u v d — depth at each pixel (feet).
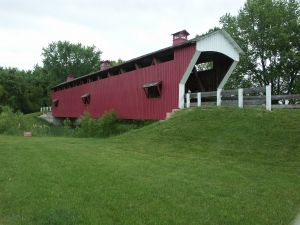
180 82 62.23
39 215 18.75
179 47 62.85
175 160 34.42
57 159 34.96
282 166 30.94
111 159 35.12
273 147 35.42
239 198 21.95
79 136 78.43
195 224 17.71
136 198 21.58
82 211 19.25
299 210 20.33
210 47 61.16
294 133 37.35
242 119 44.83
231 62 65.98
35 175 27.48
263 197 22.36
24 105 214.07
